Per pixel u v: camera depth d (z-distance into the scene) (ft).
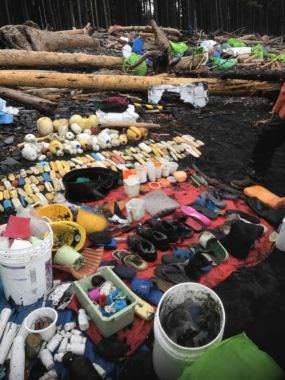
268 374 5.44
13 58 26.12
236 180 14.17
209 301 7.11
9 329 7.37
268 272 9.59
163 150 16.81
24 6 43.11
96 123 18.15
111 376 6.87
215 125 21.11
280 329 7.89
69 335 7.46
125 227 11.04
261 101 26.18
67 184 12.03
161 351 6.24
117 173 13.26
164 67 28.30
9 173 14.19
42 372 6.92
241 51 36.42
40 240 7.72
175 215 11.55
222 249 10.02
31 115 20.10
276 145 13.19
